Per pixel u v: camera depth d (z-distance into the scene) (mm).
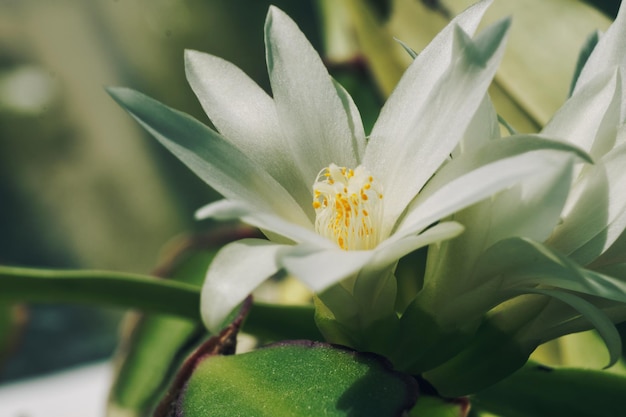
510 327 186
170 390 191
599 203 178
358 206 184
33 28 594
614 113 179
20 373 481
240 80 191
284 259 157
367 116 286
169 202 597
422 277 265
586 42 204
